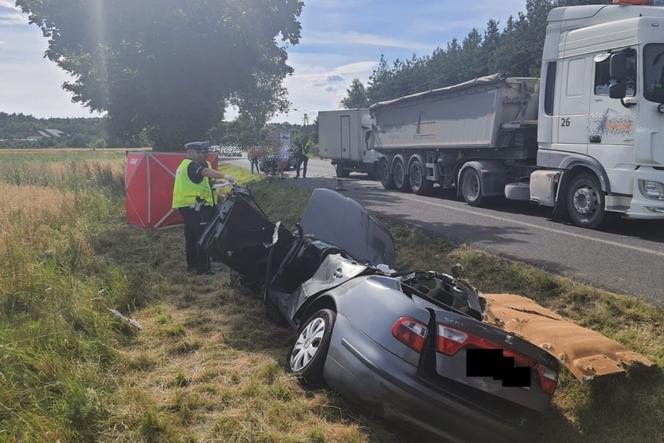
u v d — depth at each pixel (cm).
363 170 2408
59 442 328
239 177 2725
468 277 662
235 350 499
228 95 2417
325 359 403
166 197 1155
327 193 636
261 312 604
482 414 343
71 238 862
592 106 946
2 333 470
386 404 352
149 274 748
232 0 2150
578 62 975
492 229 949
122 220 1255
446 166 1531
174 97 2211
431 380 348
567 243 815
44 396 384
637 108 863
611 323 500
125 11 2053
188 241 788
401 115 1767
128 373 445
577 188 990
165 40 2052
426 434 349
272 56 2384
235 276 684
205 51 2111
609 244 808
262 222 625
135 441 344
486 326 361
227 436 355
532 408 357
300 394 409
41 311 543
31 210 1091
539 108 1077
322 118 2680
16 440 331
